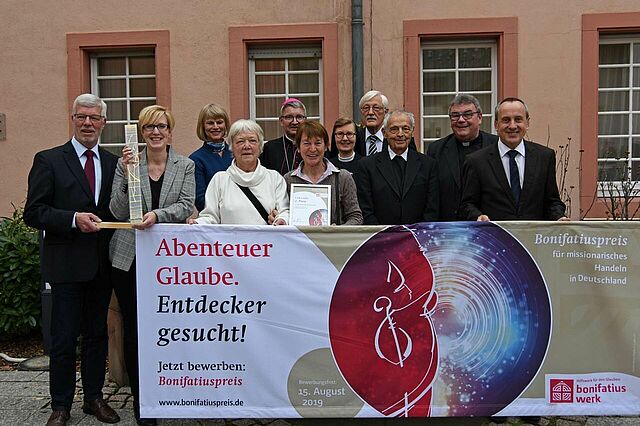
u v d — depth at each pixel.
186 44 7.61
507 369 3.85
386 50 7.44
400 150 4.56
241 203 4.11
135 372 3.99
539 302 3.84
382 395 3.85
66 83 7.73
